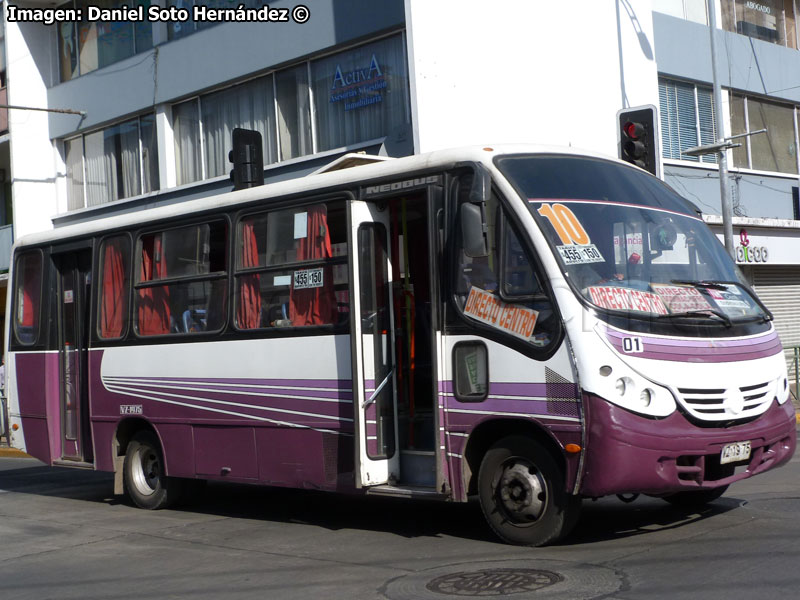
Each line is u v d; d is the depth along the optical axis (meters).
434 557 7.49
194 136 23.05
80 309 11.80
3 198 31.56
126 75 24.27
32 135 26.47
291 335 9.14
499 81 18.62
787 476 10.40
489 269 7.67
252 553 8.21
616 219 7.78
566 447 7.09
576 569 6.71
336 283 8.80
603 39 20.31
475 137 18.30
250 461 9.54
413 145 18.30
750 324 7.80
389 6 18.78
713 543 7.25
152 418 10.61
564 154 8.17
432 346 7.91
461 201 7.91
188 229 10.41
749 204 23.72
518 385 7.39
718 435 7.20
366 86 19.47
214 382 9.88
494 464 7.68
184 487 10.88
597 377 6.96
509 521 7.64
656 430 6.96
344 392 8.66
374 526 9.09
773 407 7.68
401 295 8.67
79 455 11.72
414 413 8.46
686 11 22.69
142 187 24.31
